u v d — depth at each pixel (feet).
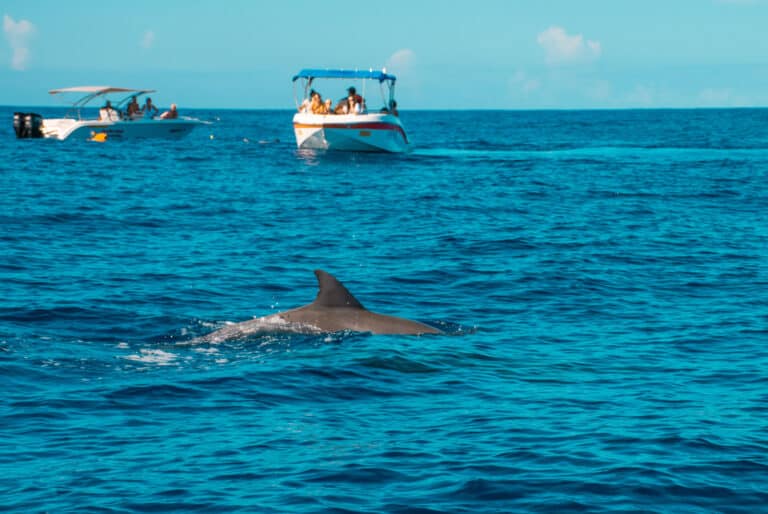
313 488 26.45
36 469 27.73
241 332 45.52
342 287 47.62
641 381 39.11
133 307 53.93
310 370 39.29
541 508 25.18
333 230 91.20
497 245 81.15
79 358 41.19
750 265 71.77
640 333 49.21
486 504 25.44
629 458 28.96
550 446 30.17
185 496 25.79
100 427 31.89
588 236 87.30
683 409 34.71
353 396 36.14
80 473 27.43
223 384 37.32
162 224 93.66
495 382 38.55
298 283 63.52
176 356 41.98
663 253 77.46
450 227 93.45
